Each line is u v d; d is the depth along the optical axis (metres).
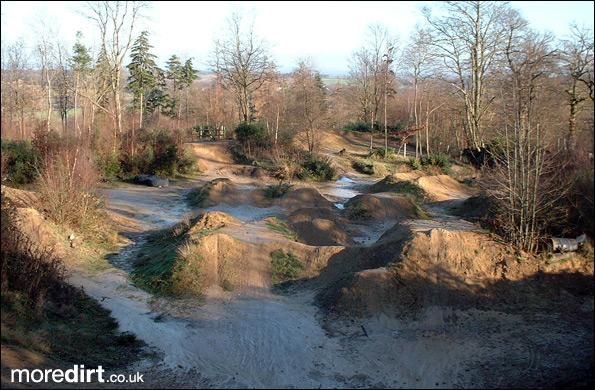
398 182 29.62
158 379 10.95
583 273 15.23
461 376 11.28
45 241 16.69
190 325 13.49
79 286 15.06
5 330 10.97
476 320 13.63
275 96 47.50
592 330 13.09
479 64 40.88
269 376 11.29
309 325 13.47
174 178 33.38
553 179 17.41
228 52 48.75
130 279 16.12
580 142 25.52
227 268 16.06
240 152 40.41
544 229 16.44
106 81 39.44
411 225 17.91
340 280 14.80
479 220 19.62
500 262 15.37
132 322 13.42
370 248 16.31
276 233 19.06
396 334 13.09
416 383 11.05
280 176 34.22
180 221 21.67
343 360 11.95
